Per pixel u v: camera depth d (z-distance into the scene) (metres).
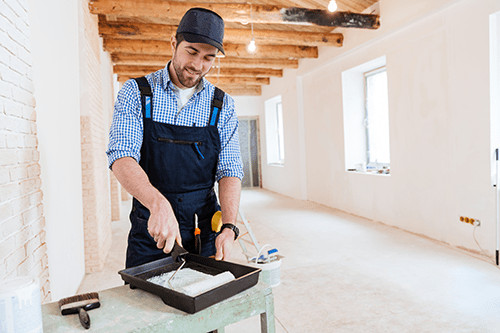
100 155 3.95
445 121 3.64
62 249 2.30
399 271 3.00
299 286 2.78
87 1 3.62
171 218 0.95
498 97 3.16
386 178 4.66
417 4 3.80
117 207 6.03
